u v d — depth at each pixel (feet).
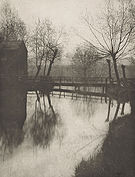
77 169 28.43
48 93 87.15
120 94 45.60
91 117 47.37
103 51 58.23
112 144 29.60
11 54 99.09
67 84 82.64
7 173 29.17
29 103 73.36
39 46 105.60
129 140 29.30
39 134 42.42
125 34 52.19
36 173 28.58
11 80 89.30
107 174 25.18
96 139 35.24
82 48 63.16
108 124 39.47
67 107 63.26
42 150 35.70
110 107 49.11
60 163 30.73
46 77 96.84
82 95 72.43
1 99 71.26
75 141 37.27
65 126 45.60
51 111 60.64
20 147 37.04
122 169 24.86
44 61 109.29
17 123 50.39
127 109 40.57
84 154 31.99
